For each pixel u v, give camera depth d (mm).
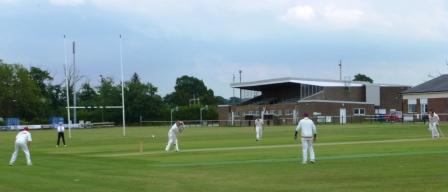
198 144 42719
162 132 74812
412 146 33875
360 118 102562
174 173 21781
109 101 132000
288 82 117250
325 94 108938
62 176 21469
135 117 133875
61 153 36531
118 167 25078
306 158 24922
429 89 96875
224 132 69250
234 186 17484
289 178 19203
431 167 21391
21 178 20969
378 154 28359
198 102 180625
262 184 17797
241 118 122938
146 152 35031
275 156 29000
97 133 75625
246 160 27078
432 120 44719
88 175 21625
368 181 17797
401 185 16641
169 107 141500
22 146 27016
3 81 134000
